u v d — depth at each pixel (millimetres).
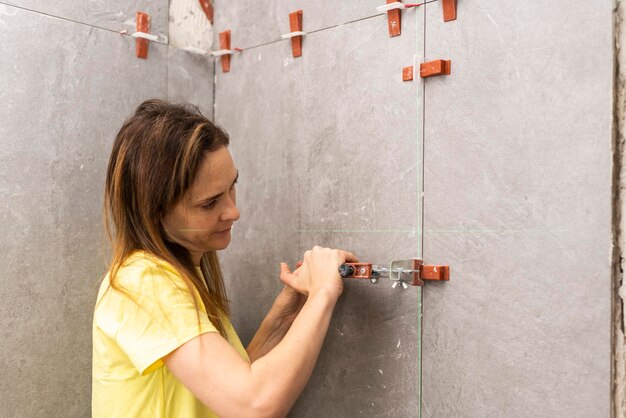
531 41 1062
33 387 1320
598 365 977
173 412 1057
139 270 1000
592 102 993
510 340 1079
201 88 1665
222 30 1676
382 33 1285
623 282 963
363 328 1315
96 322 1032
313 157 1428
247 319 1575
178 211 1049
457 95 1162
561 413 1014
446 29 1179
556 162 1030
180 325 953
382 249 1285
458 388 1148
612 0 974
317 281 1158
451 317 1163
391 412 1256
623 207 965
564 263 1018
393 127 1267
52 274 1354
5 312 1277
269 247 1528
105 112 1452
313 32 1427
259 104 1562
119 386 1022
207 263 1267
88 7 1417
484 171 1122
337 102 1376
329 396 1381
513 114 1084
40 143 1333
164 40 1576
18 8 1296
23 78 1305
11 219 1286
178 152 1008
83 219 1410
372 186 1305
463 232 1148
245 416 904
